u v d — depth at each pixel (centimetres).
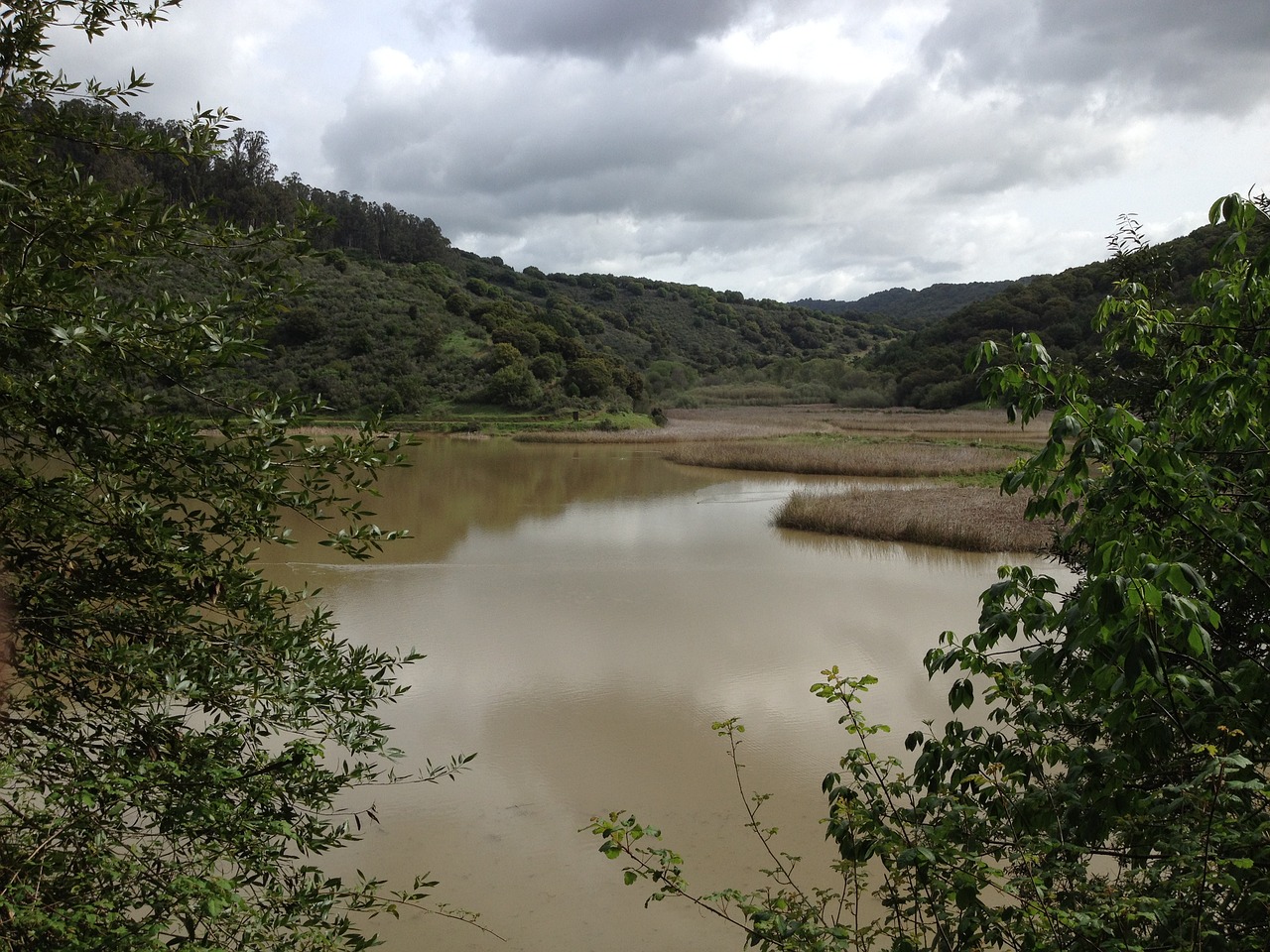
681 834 740
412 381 6103
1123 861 307
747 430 5994
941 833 290
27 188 294
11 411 297
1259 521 354
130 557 365
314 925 342
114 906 285
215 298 327
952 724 361
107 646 329
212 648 351
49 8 323
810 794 807
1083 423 330
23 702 329
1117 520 354
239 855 327
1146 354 407
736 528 2383
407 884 662
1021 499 2655
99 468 312
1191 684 303
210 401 327
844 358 13038
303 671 363
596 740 923
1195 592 320
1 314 259
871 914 613
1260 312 363
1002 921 281
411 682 1089
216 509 338
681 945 597
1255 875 269
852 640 1303
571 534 2258
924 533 2155
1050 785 333
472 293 10581
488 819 758
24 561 320
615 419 6216
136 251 324
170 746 334
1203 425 378
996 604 350
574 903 641
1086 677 311
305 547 1936
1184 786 264
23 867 271
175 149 342
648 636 1316
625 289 16325
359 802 783
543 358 6888
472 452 4669
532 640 1288
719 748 903
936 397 7825
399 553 1939
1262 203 394
